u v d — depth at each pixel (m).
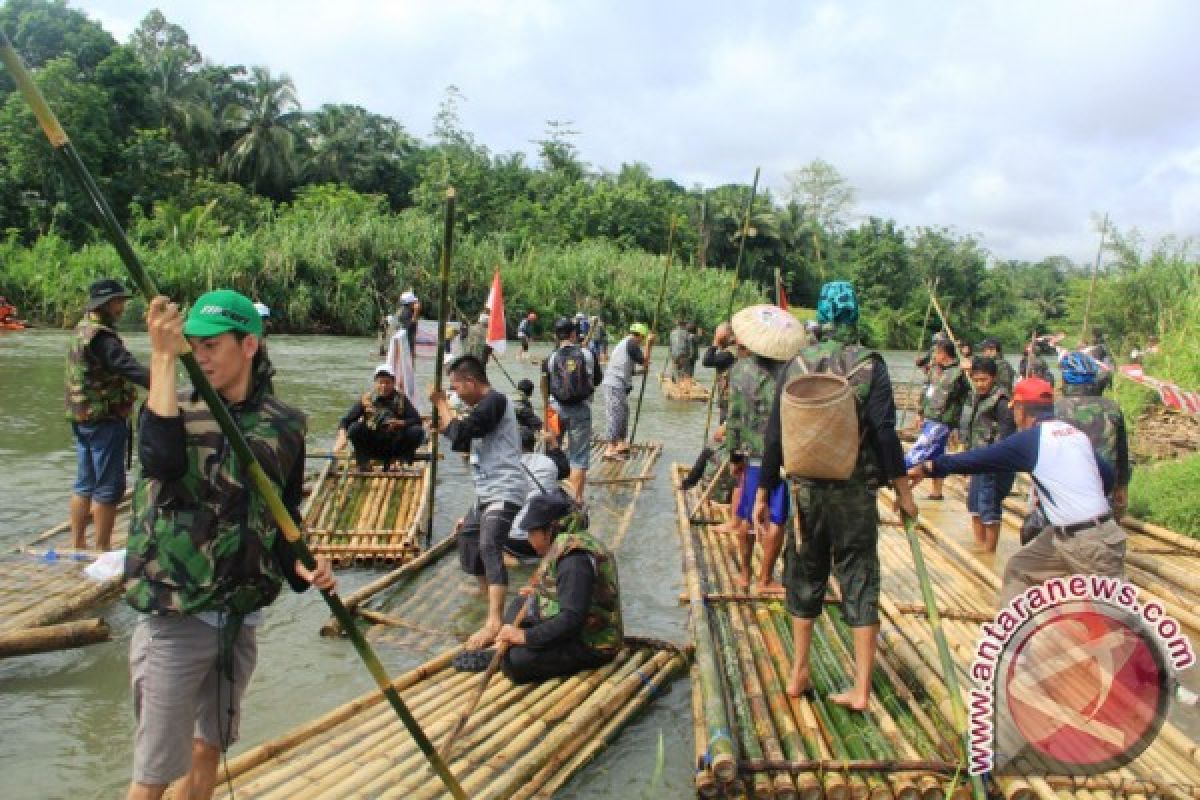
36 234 33.12
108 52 41.00
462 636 5.28
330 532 6.80
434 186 43.75
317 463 9.43
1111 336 20.44
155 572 2.63
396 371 8.20
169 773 2.68
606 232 48.62
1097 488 4.11
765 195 54.97
